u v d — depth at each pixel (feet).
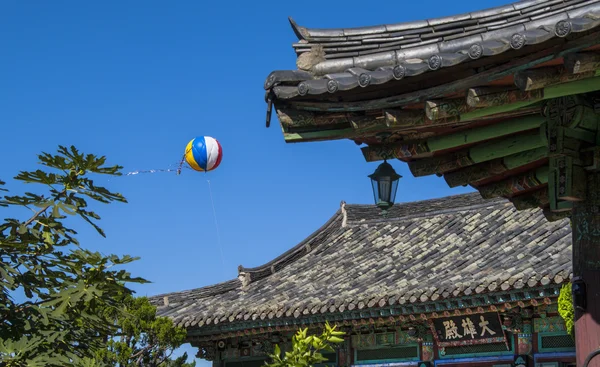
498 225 49.85
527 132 20.07
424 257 49.26
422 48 17.40
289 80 17.65
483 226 50.83
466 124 19.10
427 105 16.57
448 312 40.81
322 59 18.10
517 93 16.05
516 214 50.31
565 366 40.09
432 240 52.06
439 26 18.33
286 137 18.79
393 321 43.39
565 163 18.38
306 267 55.57
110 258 19.29
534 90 16.02
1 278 18.20
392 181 21.38
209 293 55.57
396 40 18.26
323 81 17.24
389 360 46.85
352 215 60.64
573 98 17.79
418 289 41.14
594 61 14.73
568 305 23.84
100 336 20.25
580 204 18.84
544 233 45.03
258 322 47.44
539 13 17.75
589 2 16.90
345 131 18.60
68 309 19.38
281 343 51.31
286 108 18.19
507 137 20.43
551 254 40.70
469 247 48.21
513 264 41.27
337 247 57.67
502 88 16.05
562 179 18.42
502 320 41.57
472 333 42.91
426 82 16.53
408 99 16.79
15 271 18.35
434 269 46.32
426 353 45.32
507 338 42.06
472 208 54.08
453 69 15.89
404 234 55.42
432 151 20.15
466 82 15.89
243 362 53.42
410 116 17.30
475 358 43.16
